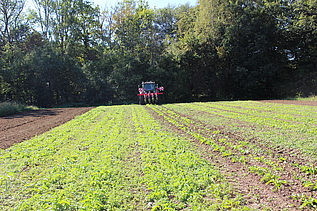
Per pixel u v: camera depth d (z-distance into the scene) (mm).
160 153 8008
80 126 14086
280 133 10242
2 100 34812
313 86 32844
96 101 39156
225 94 41938
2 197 5379
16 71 33469
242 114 16453
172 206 4816
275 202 4887
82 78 38438
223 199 5105
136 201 5156
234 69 38406
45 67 34844
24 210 4754
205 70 40531
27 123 16500
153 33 43312
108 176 6242
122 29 43062
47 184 5898
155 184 5660
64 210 4742
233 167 6770
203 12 40406
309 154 7367
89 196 5148
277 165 6621
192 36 40344
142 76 39469
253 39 38250
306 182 5559
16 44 37719
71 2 42062
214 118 15273
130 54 41719
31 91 36031
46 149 8992
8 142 10797
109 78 38969
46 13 42031
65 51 41906
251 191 5375
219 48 38656
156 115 17703
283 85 36156
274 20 38438
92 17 44312
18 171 6949
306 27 34500
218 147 8477
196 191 5402
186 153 7863
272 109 18344
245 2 39406
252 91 40438
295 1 36188
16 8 37938
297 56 38000
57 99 39875
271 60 38531
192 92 42500
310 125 11469
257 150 7996
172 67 40469
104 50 44500
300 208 4602
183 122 14180
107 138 10570
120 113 19688
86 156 7984
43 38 41312
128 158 7801
